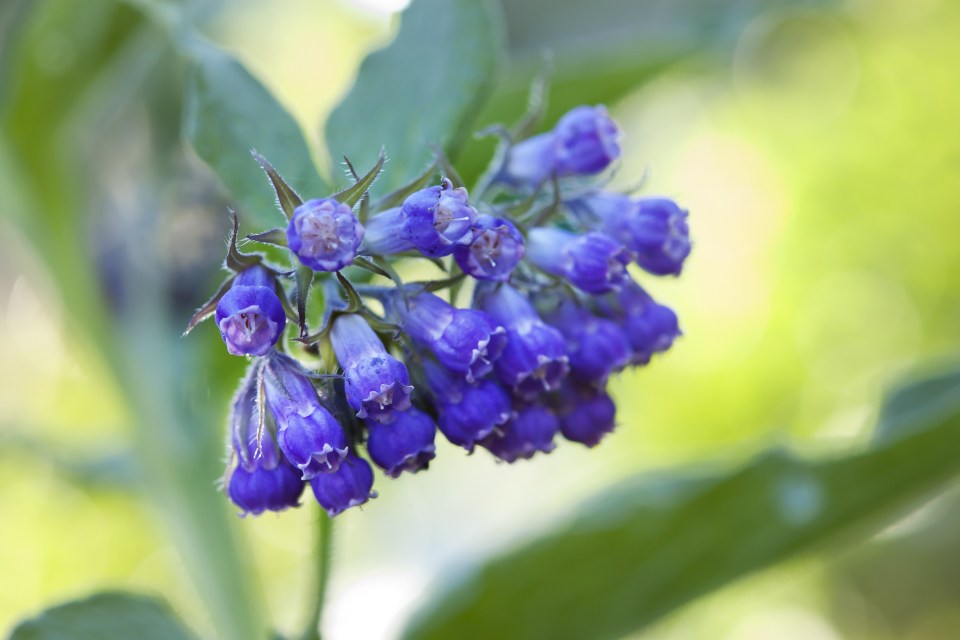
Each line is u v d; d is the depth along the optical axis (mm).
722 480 413
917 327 802
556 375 374
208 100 404
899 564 837
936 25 835
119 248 492
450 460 735
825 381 787
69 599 402
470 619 422
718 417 761
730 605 706
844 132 833
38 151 488
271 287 360
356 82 415
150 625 405
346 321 367
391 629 552
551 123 468
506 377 372
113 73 494
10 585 596
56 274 485
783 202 829
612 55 461
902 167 819
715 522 419
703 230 828
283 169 405
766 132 838
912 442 410
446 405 370
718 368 778
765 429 763
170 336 483
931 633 836
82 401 651
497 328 368
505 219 379
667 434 758
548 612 424
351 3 638
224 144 404
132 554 608
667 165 834
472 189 441
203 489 475
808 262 817
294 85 728
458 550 693
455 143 414
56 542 600
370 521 689
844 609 828
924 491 423
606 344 381
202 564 471
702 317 799
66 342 498
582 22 677
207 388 461
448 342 366
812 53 832
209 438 477
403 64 415
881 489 418
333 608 621
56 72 488
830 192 824
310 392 363
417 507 709
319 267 353
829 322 803
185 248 486
